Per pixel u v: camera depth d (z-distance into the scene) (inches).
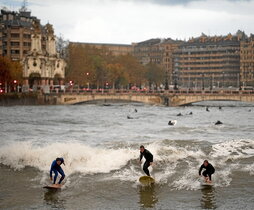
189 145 2100.1
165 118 4584.2
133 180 1441.9
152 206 1222.3
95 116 4798.2
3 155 1630.2
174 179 1456.7
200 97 7372.1
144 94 7500.0
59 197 1286.9
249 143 2101.4
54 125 3599.9
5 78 7003.0
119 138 2605.8
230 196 1300.4
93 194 1315.2
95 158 1628.9
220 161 1712.6
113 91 7583.7
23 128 3257.9
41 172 1510.8
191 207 1213.7
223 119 4473.4
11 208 1198.3
